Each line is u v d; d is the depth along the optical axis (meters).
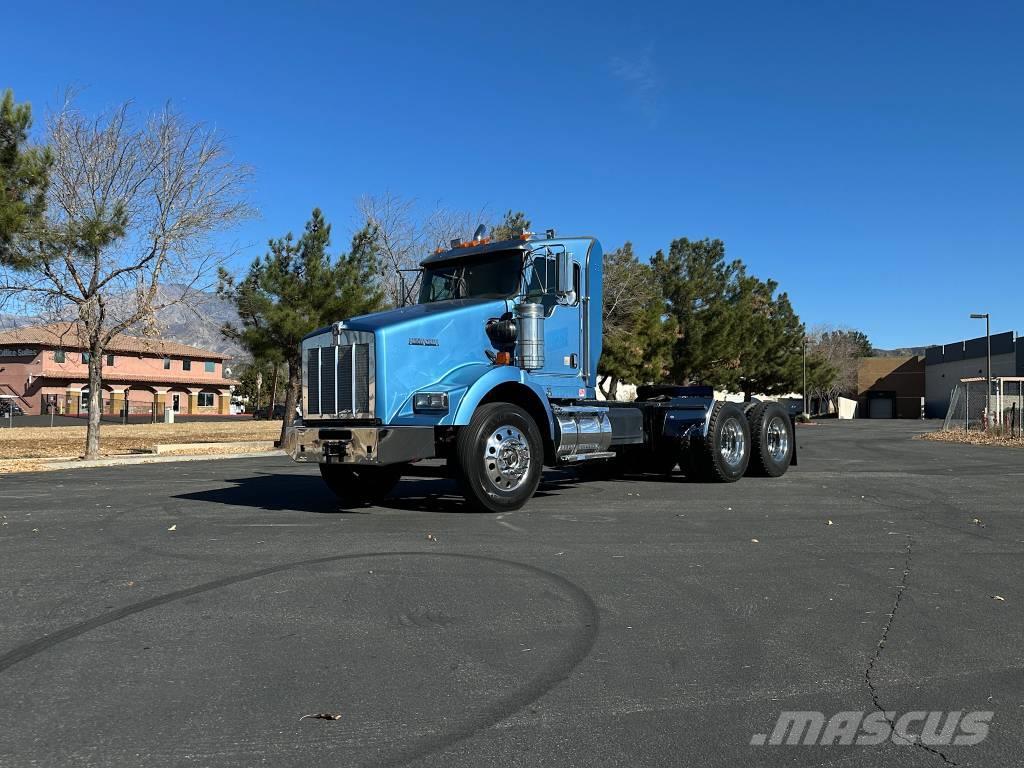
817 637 4.57
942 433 31.92
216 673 4.00
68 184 19.28
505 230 30.16
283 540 7.51
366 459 8.61
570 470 14.51
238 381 85.94
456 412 8.86
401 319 9.08
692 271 42.09
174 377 71.69
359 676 3.96
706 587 5.68
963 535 7.74
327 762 3.09
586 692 3.77
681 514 9.07
